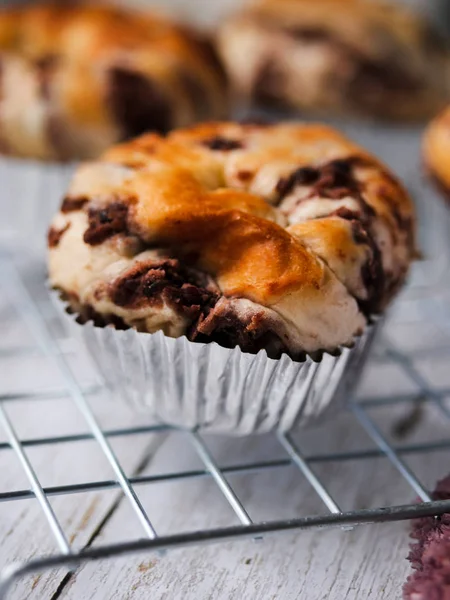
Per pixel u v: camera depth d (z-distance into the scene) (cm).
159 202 28
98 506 28
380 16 45
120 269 28
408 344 35
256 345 27
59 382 32
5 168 38
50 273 29
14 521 27
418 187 42
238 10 50
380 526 28
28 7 42
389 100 44
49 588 26
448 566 25
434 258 39
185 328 27
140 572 26
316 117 45
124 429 29
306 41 44
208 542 24
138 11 43
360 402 30
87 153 38
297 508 28
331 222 28
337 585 26
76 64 38
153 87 38
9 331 34
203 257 28
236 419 29
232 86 44
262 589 26
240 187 29
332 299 27
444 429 31
